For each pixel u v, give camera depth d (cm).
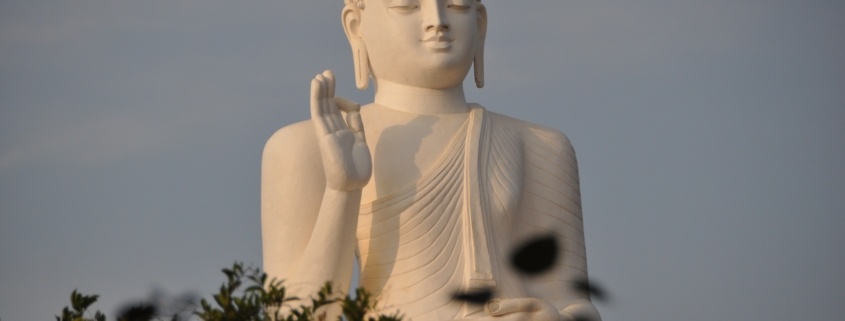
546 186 1834
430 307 1714
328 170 1697
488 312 1689
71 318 1453
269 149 1795
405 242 1745
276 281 1733
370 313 1664
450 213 1753
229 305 1384
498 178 1781
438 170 1766
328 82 1722
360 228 1766
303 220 1762
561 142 1861
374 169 1773
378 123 1806
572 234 1838
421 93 1823
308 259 1714
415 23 1806
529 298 1691
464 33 1812
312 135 1788
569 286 1805
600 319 1788
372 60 1841
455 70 1809
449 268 1734
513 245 1767
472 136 1794
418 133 1791
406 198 1753
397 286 1734
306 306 1574
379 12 1820
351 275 1739
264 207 1788
